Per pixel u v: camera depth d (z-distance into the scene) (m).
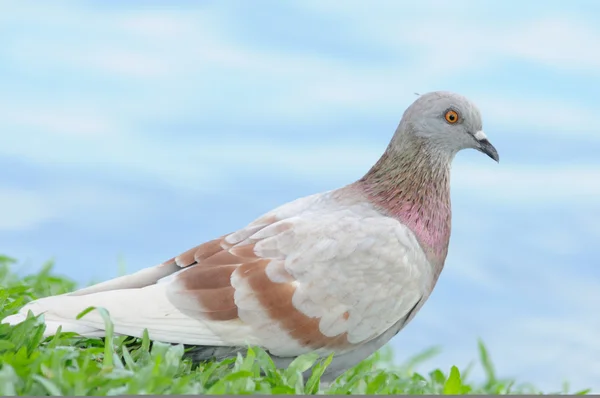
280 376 7.24
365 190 8.54
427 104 8.60
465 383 9.88
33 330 7.25
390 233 7.95
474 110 8.66
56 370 6.30
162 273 7.89
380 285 7.79
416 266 8.06
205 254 7.84
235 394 6.47
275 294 7.53
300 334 7.61
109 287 7.77
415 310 8.27
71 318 7.29
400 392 7.85
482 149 8.68
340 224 7.91
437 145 8.57
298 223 7.91
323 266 7.67
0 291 8.79
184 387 6.46
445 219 8.58
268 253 7.70
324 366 7.48
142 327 7.32
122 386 6.37
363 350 8.04
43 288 10.45
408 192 8.41
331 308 7.65
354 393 7.48
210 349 7.62
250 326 7.51
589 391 9.09
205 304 7.47
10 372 6.16
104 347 7.39
